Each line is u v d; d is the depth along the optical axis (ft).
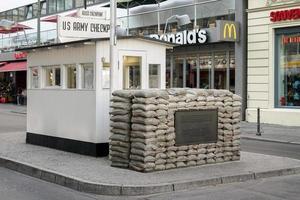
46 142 41.24
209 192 26.86
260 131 59.52
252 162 34.65
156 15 87.10
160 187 26.68
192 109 32.09
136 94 30.42
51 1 139.64
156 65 38.78
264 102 70.38
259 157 37.09
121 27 91.81
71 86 38.81
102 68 35.88
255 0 71.20
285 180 30.42
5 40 137.80
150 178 28.35
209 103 33.12
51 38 114.52
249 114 71.92
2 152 38.06
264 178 30.96
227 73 77.82
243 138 54.70
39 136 42.16
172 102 31.04
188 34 77.10
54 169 30.89
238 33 73.10
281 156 39.24
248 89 72.43
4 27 129.59
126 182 27.17
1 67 134.21
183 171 30.78
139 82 37.63
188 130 31.96
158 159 30.48
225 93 34.09
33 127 42.91
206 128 32.99
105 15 42.83
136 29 90.99
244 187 28.25
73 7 129.49
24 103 126.31
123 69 36.68
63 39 40.04
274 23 68.80
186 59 85.40
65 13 132.46
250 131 60.03
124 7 94.53
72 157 35.70
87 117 36.58
